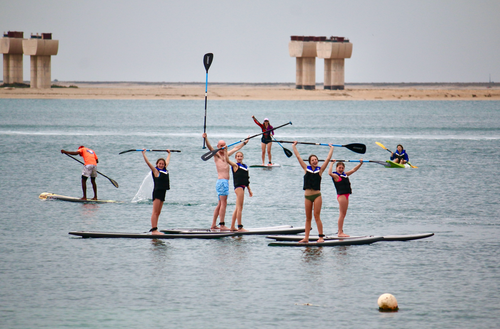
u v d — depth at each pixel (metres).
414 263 44.84
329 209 66.94
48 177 89.06
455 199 73.06
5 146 135.88
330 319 34.03
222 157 55.16
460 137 176.88
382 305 35.47
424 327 32.97
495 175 94.31
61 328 32.72
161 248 49.06
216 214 55.34
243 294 37.97
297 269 43.28
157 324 33.28
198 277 41.25
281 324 33.28
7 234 52.97
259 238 53.16
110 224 58.03
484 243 50.84
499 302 36.66
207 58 67.88
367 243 50.88
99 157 117.44
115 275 41.56
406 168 104.06
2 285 39.31
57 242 50.47
